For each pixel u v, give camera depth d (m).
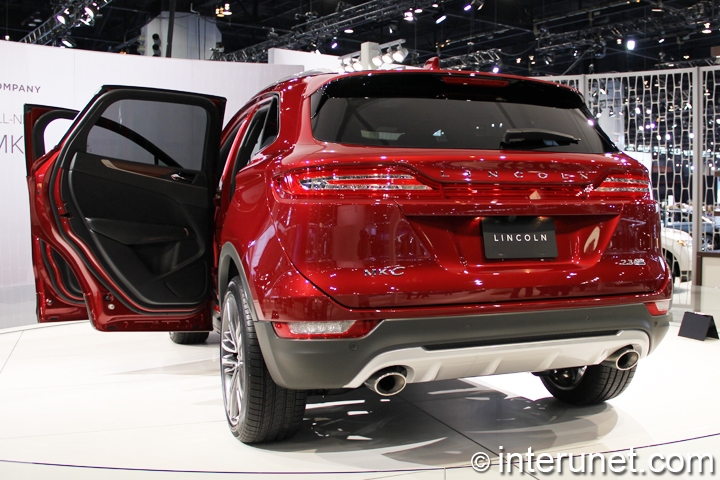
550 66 18.09
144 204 2.93
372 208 1.92
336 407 2.85
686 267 7.75
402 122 2.12
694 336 4.25
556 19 14.65
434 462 2.18
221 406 2.88
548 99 2.39
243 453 2.28
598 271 2.10
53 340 4.55
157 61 6.76
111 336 4.68
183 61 6.83
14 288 6.52
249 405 2.22
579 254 2.11
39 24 14.39
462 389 3.12
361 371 1.92
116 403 2.95
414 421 2.64
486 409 2.78
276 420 2.24
